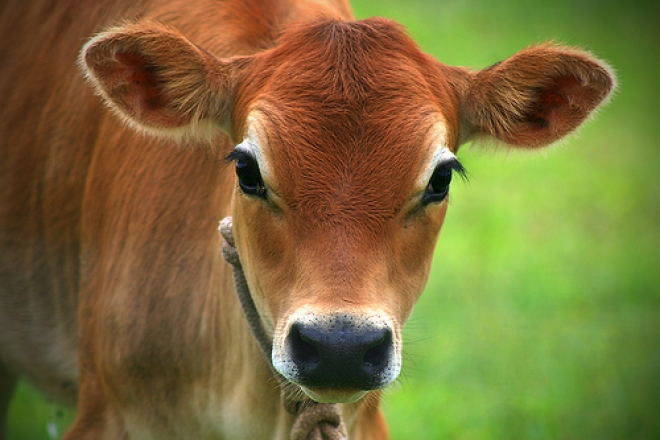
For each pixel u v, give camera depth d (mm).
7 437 18828
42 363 17078
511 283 27438
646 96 45125
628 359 23516
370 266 10594
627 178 36781
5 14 17609
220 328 13312
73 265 15859
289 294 10906
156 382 14016
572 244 30438
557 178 36688
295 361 10375
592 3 56844
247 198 11383
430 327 24688
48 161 16094
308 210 10789
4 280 16812
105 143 15250
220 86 12078
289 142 10961
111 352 14281
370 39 11656
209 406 13656
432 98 11492
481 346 23906
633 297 26875
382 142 10977
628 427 20750
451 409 21328
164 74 11961
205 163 14047
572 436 20469
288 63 11586
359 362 10141
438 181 11242
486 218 32312
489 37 48875
